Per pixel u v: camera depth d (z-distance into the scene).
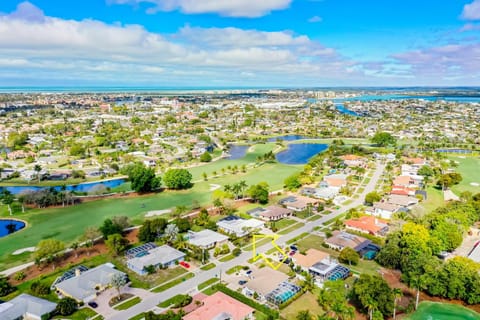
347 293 97.12
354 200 182.88
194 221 151.12
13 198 181.50
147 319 81.50
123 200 184.50
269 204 176.75
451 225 124.44
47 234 140.88
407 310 89.75
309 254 117.25
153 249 121.56
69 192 184.00
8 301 92.38
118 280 94.69
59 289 98.31
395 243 117.56
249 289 98.19
